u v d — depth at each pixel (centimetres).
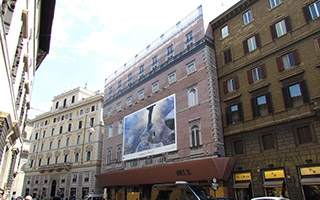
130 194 3247
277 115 2019
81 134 4944
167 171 2675
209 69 2591
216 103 2480
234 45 2569
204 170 2294
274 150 1981
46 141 5712
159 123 3042
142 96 3525
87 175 4447
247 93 2306
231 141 2327
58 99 5928
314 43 1922
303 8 2056
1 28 680
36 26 1733
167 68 3169
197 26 2855
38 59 2606
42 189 5203
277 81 2094
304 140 1831
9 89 927
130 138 3516
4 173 1413
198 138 2486
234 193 2172
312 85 1856
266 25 2316
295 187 1784
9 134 1150
